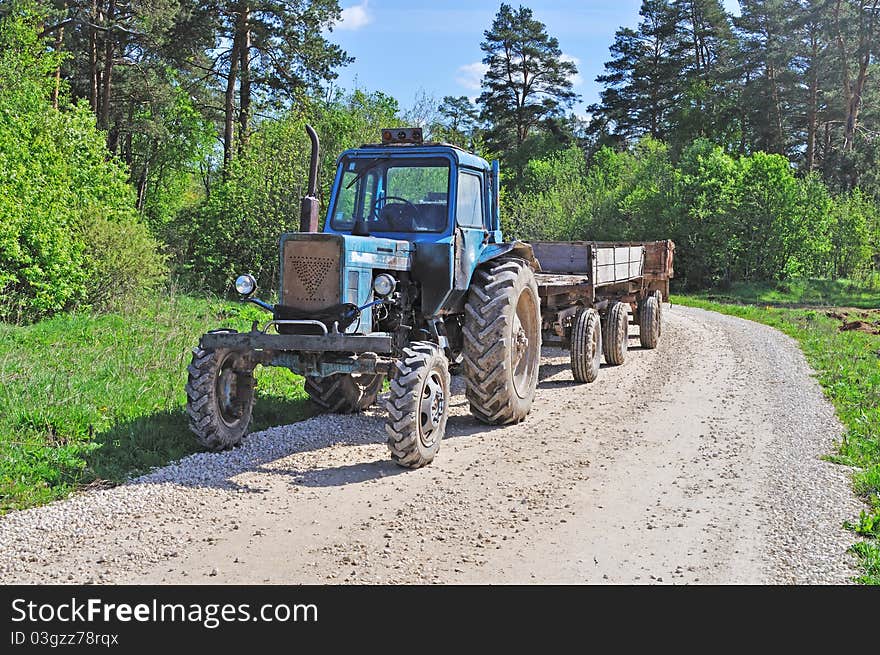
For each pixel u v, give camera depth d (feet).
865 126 166.40
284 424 27.25
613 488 21.03
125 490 19.39
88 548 16.08
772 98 165.27
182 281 73.41
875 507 19.35
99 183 63.52
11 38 70.85
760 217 125.18
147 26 100.73
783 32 158.20
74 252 49.85
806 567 15.98
